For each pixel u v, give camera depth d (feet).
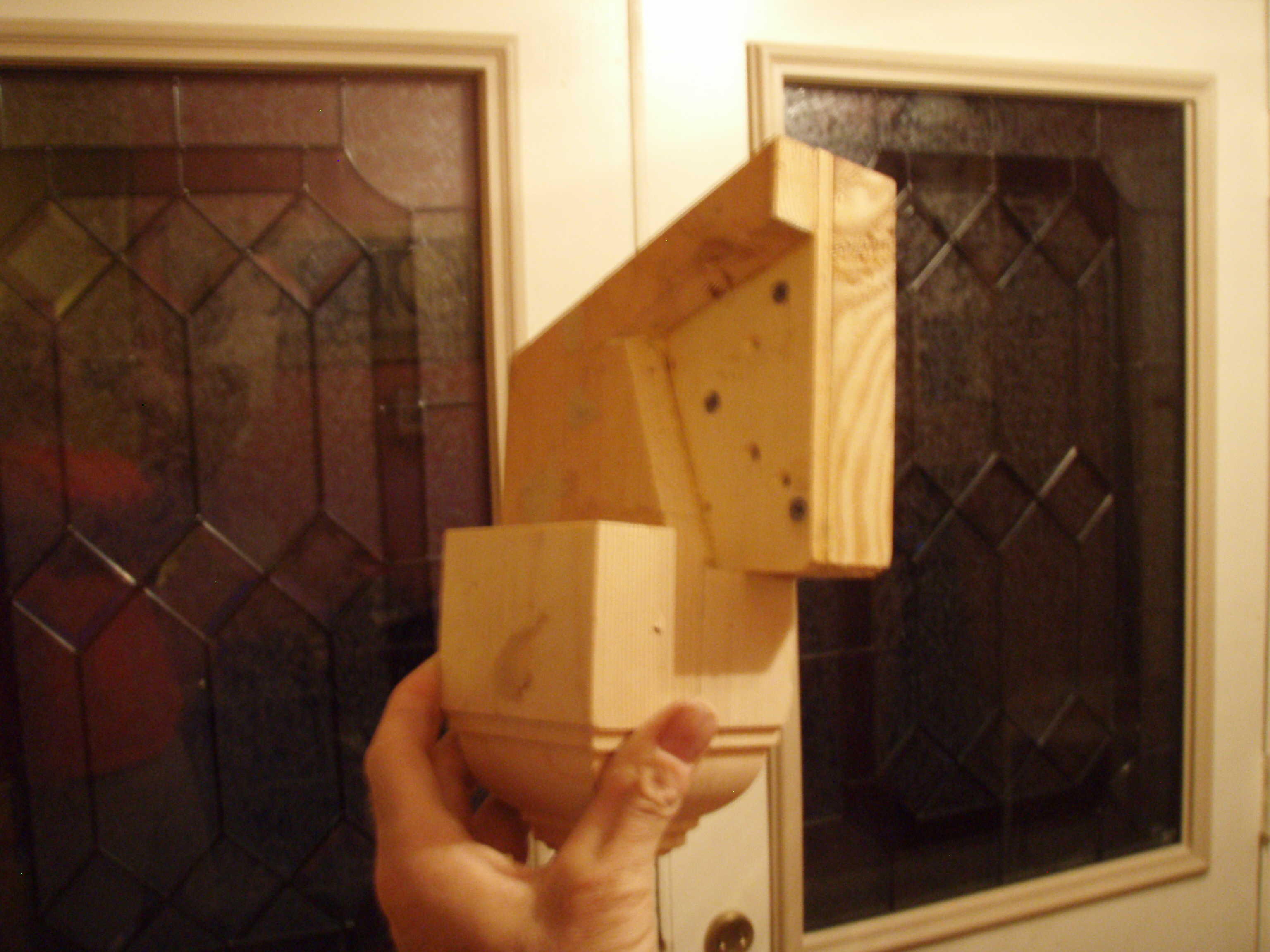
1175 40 2.48
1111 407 2.50
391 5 1.96
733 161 2.14
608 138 2.07
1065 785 2.50
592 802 1.05
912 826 2.36
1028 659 2.45
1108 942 2.51
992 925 2.38
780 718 1.18
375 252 2.02
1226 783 2.61
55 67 1.86
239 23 1.89
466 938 1.07
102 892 1.91
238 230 1.95
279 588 1.98
